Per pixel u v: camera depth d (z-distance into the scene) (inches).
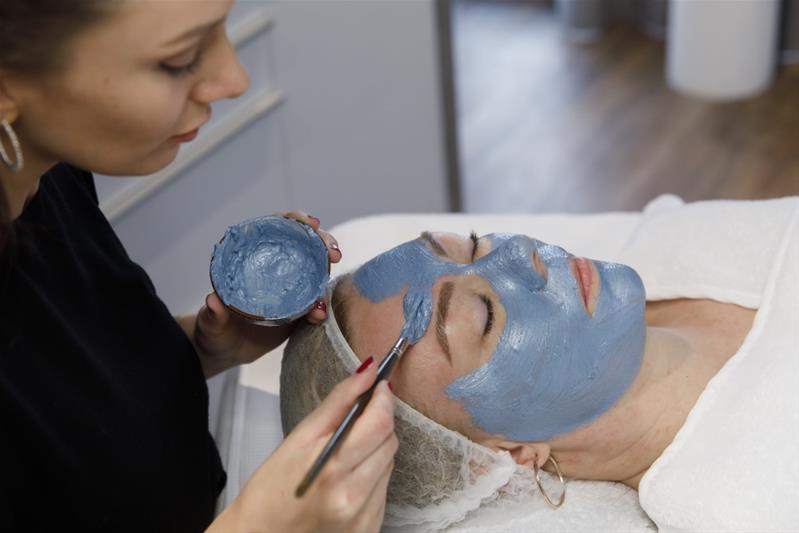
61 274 44.9
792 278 53.8
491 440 50.6
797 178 127.0
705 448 48.8
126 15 33.2
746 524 46.2
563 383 48.9
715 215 60.7
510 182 133.6
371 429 36.0
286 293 47.9
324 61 92.7
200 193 82.4
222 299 46.5
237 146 85.7
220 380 81.9
